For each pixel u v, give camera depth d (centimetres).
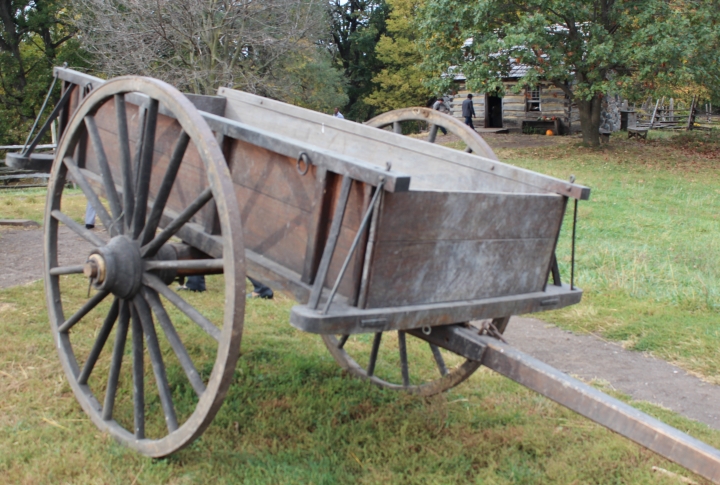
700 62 1677
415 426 371
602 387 462
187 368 295
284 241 282
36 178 1759
